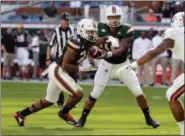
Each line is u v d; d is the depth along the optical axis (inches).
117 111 1250.0
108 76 996.6
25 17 2203.5
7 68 1996.8
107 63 992.9
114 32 994.1
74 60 957.8
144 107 1007.0
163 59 1831.9
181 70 1766.7
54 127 1001.5
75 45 946.1
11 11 2207.2
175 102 843.4
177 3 2015.3
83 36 948.0
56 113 1190.3
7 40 1963.6
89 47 959.0
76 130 970.7
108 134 929.5
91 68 984.3
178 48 837.2
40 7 2214.6
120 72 850.8
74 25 2020.2
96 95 999.6
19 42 1984.5
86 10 2098.9
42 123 1048.8
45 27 2016.5
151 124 1008.2
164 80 1850.4
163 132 959.0
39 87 1763.0
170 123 1071.0
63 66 960.3
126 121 1092.5
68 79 964.6
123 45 985.5
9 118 1108.5
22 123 1003.9
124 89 1758.1
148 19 2033.7
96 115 1180.5
